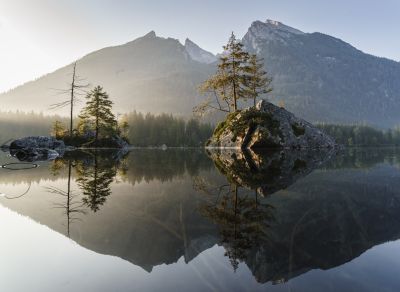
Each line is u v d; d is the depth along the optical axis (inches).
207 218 139.9
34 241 109.2
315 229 120.3
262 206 167.0
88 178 305.9
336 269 80.4
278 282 73.2
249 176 320.2
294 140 1104.2
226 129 1230.3
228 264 85.8
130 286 72.9
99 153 964.0
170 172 367.9
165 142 3907.5
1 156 748.6
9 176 321.4
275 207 164.2
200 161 585.6
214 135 1368.1
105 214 150.1
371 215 144.5
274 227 123.8
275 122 1096.8
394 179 292.4
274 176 318.0
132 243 104.8
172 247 100.9
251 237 110.6
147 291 69.9
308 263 86.1
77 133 1515.7
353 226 124.7
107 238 111.3
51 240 109.8
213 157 731.4
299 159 600.1
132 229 122.4
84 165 479.5
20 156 754.8
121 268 84.4
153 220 137.1
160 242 106.2
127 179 296.7
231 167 435.2
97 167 442.0
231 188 235.6
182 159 672.4
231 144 1159.6
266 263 85.5
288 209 158.7
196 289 70.2
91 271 82.7
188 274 79.4
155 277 77.8
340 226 125.1
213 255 92.7
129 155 885.8
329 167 433.1
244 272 79.8
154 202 180.4
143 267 84.6
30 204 177.0
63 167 438.6
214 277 76.7
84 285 74.3
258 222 132.0
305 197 194.4
